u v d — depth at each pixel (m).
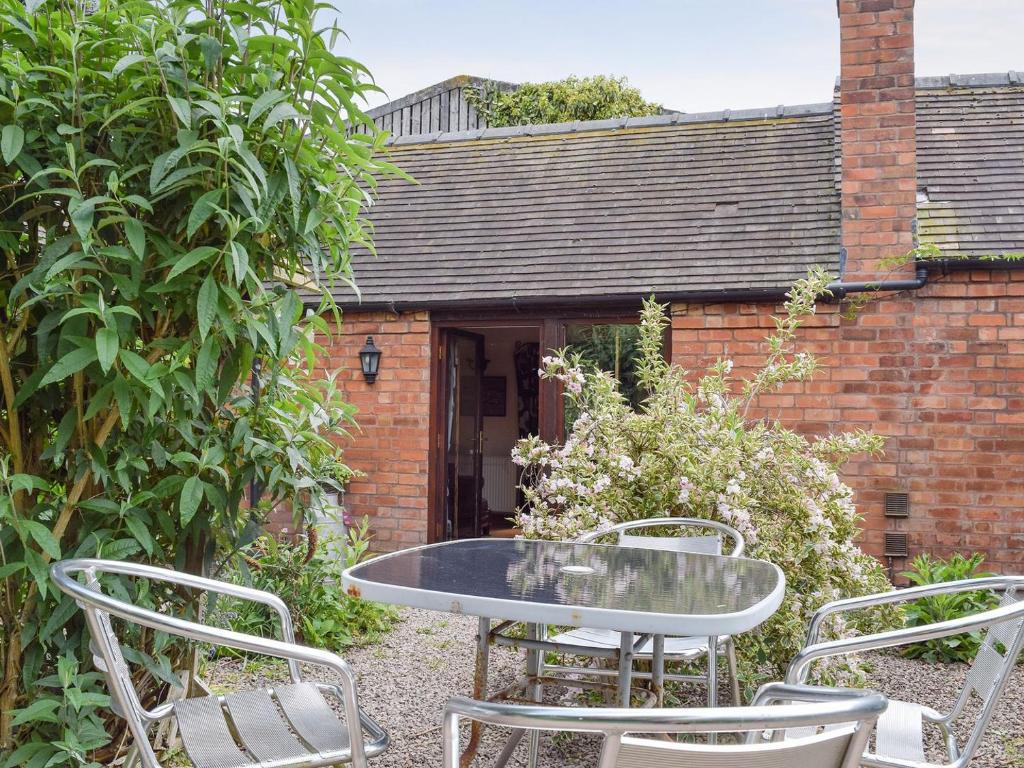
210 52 2.54
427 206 9.41
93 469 2.56
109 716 2.86
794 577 4.20
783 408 7.27
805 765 1.30
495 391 9.59
